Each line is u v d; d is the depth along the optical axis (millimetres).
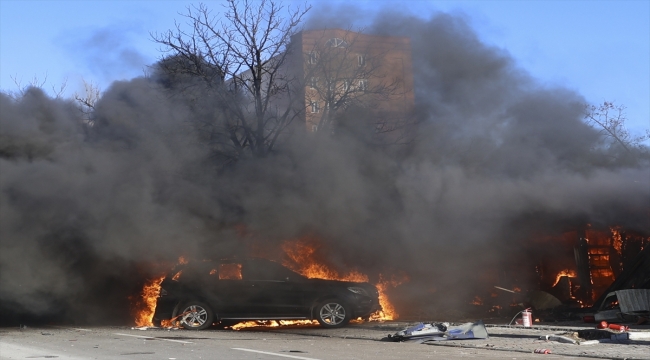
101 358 8445
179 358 8438
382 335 11844
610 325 11258
